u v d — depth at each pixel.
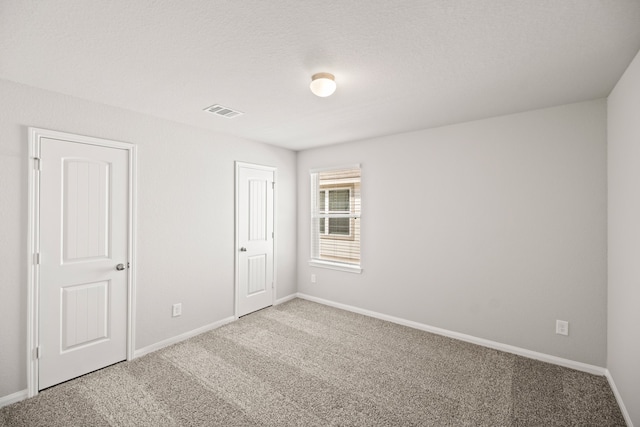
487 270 3.01
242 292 3.85
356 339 3.19
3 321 2.11
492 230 2.98
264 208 4.14
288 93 2.41
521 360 2.73
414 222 3.49
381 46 1.73
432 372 2.54
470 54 1.81
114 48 1.74
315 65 1.96
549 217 2.68
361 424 1.93
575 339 2.57
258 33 1.60
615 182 2.22
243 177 3.84
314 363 2.69
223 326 3.56
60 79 2.13
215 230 3.52
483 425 1.92
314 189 4.48
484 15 1.45
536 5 1.37
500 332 2.94
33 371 2.22
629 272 1.93
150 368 2.60
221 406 2.10
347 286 4.10
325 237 4.39
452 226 3.22
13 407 2.08
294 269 4.63
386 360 2.74
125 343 2.75
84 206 2.49
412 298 3.52
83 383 2.37
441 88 2.29
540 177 2.72
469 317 3.12
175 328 3.14
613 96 2.27
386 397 2.20
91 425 1.91
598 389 2.28
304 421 1.96
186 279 3.24
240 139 3.79
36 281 2.24
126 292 2.76
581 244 2.54
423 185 3.42
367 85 2.25
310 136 3.76
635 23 1.49
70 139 2.40
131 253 2.78
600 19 1.47
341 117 2.99
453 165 3.21
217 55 1.83
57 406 2.10
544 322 2.71
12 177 2.14
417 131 3.46
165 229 3.05
